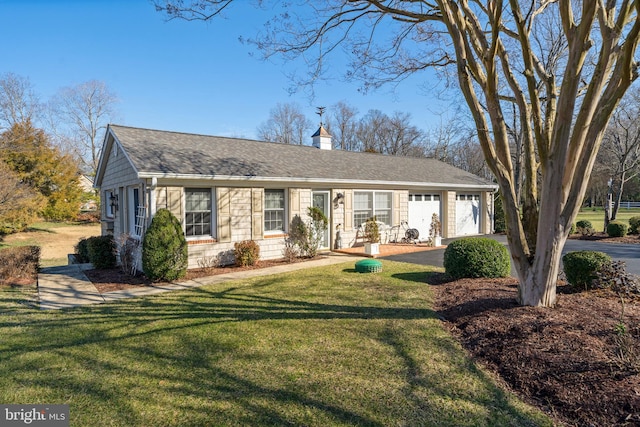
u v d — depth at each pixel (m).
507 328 4.39
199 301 6.65
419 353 4.13
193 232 9.77
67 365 4.00
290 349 4.31
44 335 4.95
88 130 35.31
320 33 7.41
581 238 16.23
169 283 8.33
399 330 4.85
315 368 3.81
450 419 2.88
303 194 11.97
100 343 4.63
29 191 16.91
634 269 8.93
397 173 15.68
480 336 4.43
